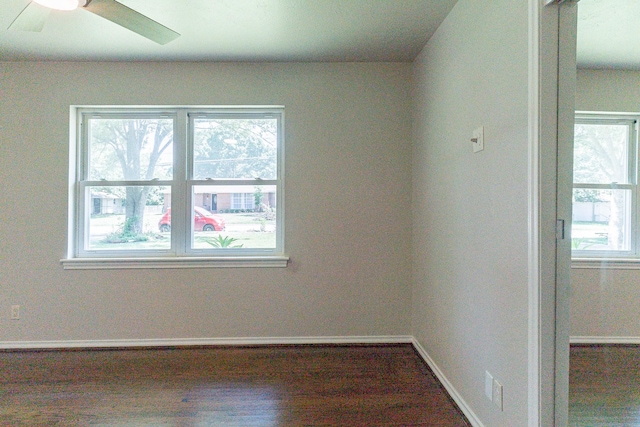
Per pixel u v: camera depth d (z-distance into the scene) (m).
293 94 2.77
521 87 1.35
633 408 1.16
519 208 1.37
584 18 1.21
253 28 2.24
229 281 2.78
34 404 1.97
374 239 2.79
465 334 1.84
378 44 2.47
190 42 2.43
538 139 1.25
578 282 1.23
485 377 1.64
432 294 2.34
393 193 2.79
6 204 2.68
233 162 2.88
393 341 2.80
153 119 2.86
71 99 2.71
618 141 1.15
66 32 2.26
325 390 2.12
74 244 2.79
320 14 2.08
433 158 2.31
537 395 1.26
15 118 2.68
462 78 1.87
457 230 1.94
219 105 2.78
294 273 2.79
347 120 2.78
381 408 1.94
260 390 2.12
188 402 1.99
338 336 2.79
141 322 2.75
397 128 2.79
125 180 2.84
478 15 1.69
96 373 2.33
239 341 2.78
